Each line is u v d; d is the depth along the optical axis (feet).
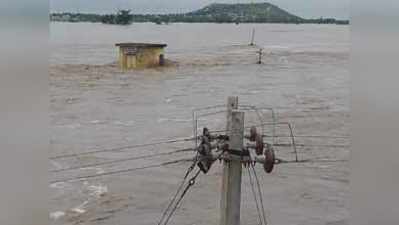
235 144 19.17
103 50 204.95
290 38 316.60
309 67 153.58
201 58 170.50
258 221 42.65
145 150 61.36
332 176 51.90
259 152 20.12
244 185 51.47
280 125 71.77
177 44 244.63
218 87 111.55
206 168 19.40
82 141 64.28
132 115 80.59
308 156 57.72
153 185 50.06
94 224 40.11
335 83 118.11
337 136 64.59
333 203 45.37
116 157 57.57
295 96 99.45
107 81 116.88
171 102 93.40
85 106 87.86
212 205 45.44
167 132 70.23
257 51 200.34
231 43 259.19
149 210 44.42
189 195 47.78
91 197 45.73
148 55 140.87
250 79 124.57
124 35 297.33
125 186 48.78
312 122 74.54
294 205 45.60
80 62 151.84
